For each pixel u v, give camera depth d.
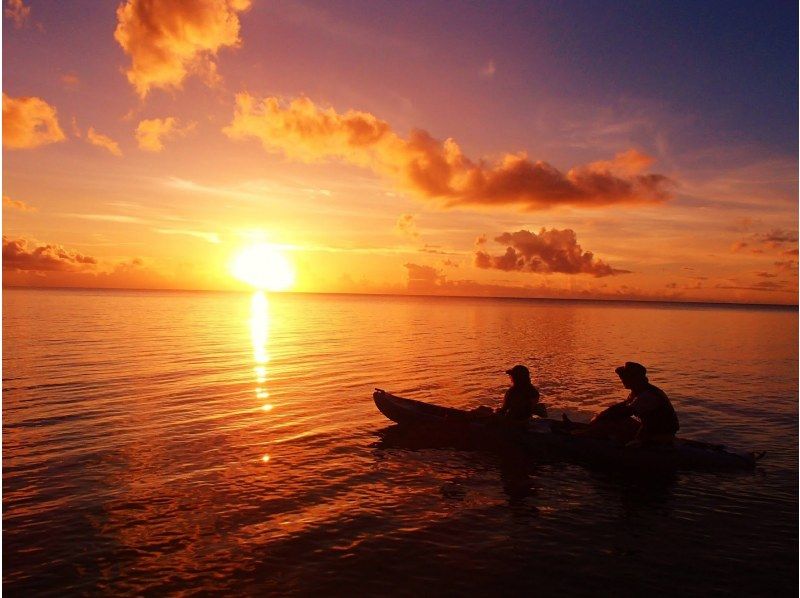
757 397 16.19
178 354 22.89
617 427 10.44
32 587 5.68
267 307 90.50
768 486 9.03
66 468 9.11
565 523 7.53
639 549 6.78
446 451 10.66
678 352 28.69
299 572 6.09
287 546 6.69
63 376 17.02
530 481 9.16
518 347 29.78
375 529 7.21
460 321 56.28
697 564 6.43
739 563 6.46
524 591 5.79
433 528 7.28
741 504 8.29
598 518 7.71
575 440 10.48
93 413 12.60
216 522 7.30
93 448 10.15
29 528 6.98
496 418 11.30
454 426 11.58
